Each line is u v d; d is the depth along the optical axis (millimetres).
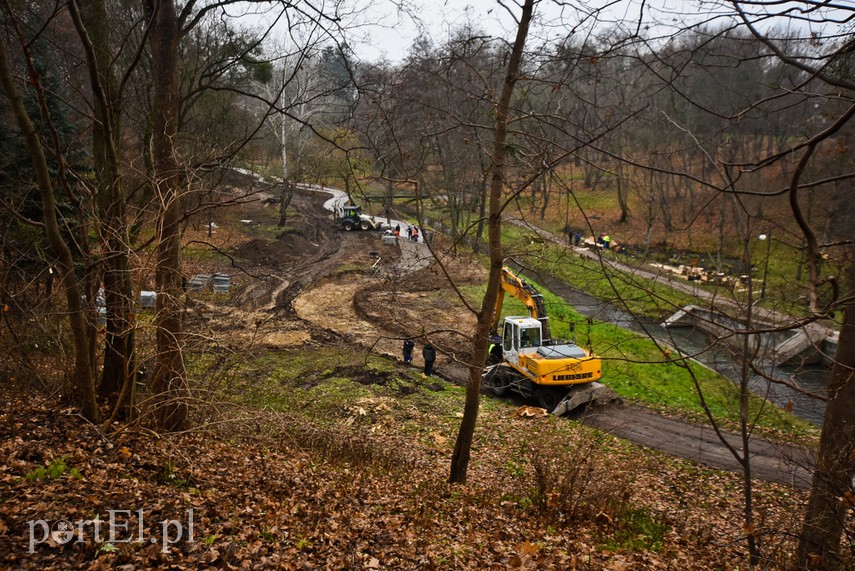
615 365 22734
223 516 6773
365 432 14672
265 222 49000
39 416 8734
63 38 12953
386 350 24000
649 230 36031
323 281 34188
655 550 8773
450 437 15500
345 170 9977
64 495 6203
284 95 34750
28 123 6926
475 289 33375
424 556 6871
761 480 13797
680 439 16531
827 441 6988
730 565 8656
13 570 4824
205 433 10328
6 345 8812
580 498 10016
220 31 13391
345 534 7141
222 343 10734
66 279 7965
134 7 14359
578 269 34844
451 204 37406
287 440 11477
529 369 18641
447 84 9547
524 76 8641
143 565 5348
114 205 9516
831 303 3809
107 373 10336
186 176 9438
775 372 19984
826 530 6711
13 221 11523
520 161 9070
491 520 9008
